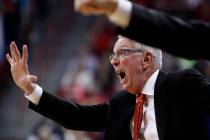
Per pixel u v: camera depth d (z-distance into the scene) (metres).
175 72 7.11
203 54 4.02
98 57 23.77
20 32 24.22
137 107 7.22
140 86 7.29
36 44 25.55
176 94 6.88
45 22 26.78
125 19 3.96
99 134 17.45
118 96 7.60
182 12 24.80
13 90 24.58
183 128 6.81
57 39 26.53
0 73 24.55
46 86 24.20
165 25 3.94
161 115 6.97
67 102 7.65
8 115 23.77
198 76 6.86
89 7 3.94
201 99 6.65
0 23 23.77
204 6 24.62
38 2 26.48
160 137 6.95
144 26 3.93
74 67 23.30
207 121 6.79
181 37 3.95
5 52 24.03
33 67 24.91
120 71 7.43
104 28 26.00
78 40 26.33
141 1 25.56
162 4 25.34
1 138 23.08
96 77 21.95
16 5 24.14
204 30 3.98
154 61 7.31
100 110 7.79
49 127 17.09
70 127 7.73
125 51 7.31
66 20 27.44
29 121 23.09
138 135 7.16
